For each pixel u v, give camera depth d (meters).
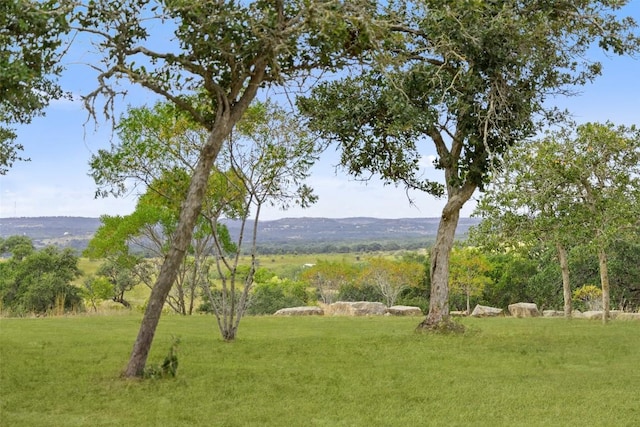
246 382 9.71
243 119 15.49
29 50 9.51
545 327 19.47
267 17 9.79
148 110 16.27
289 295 53.69
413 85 15.84
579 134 20.31
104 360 11.70
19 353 12.51
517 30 14.24
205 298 37.16
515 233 21.62
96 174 16.22
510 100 15.42
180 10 9.56
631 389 9.31
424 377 10.26
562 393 8.98
